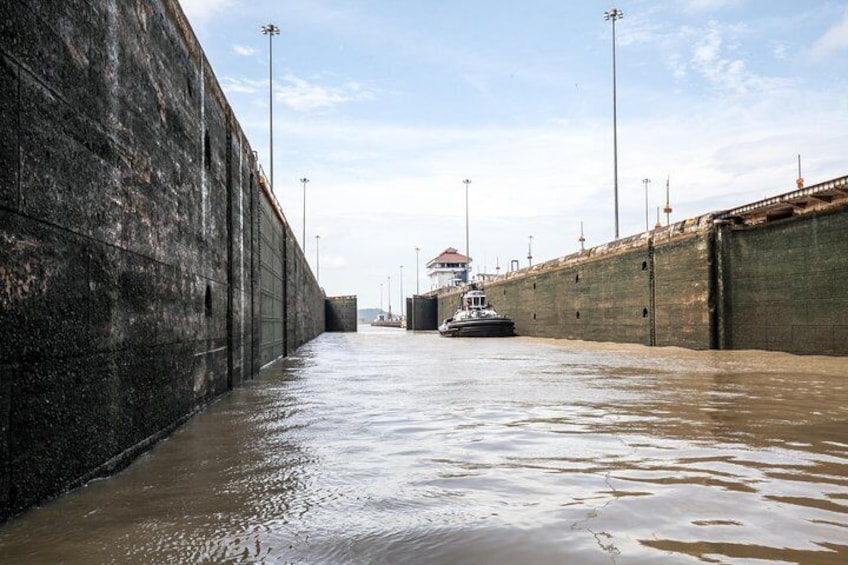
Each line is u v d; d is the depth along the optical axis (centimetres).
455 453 575
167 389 669
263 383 1219
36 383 383
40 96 391
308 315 3878
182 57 752
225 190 1053
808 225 1772
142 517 389
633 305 2634
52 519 376
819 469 502
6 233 348
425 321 6900
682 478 476
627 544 338
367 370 1534
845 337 1666
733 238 2031
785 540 343
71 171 434
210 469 519
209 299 905
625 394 985
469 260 7100
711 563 310
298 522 380
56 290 409
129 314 547
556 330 3506
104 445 489
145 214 594
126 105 547
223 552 329
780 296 1867
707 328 2106
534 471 504
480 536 352
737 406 843
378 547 337
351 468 521
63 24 426
